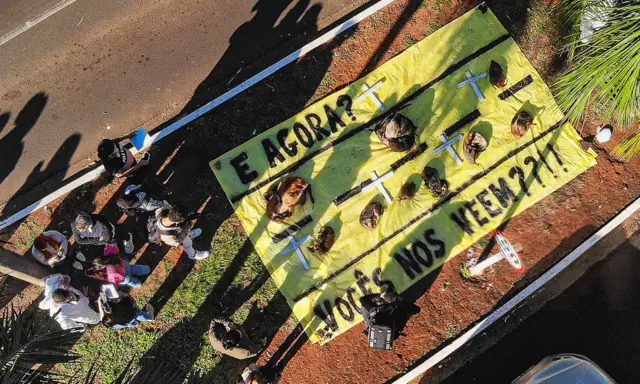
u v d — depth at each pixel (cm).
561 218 1004
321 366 985
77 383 834
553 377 926
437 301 992
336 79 1028
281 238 996
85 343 1002
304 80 1030
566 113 973
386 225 995
